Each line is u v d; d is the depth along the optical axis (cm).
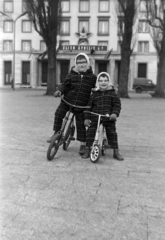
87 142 473
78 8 4378
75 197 314
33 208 286
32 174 387
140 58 4334
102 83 464
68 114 478
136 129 765
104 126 479
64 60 4416
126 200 310
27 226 252
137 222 263
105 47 4116
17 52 4559
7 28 4566
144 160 473
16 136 630
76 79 481
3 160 448
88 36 4384
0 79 4675
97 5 4344
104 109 464
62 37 4425
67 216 271
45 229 247
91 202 302
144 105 1552
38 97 2050
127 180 373
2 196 312
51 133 671
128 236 240
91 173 398
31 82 4550
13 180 362
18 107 1269
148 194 328
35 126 763
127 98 2203
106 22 4353
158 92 2453
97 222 261
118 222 262
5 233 240
